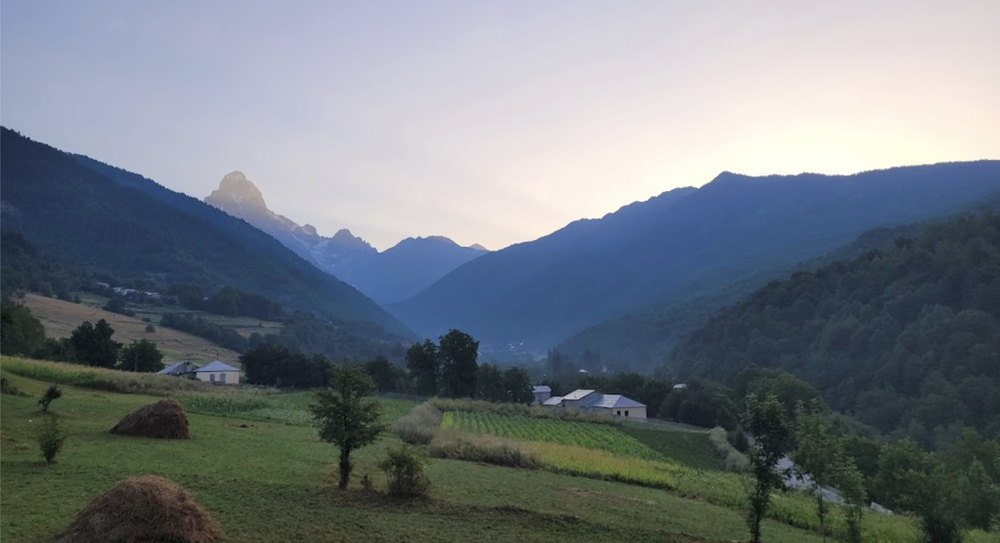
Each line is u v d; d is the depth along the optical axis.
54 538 15.98
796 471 23.52
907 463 52.88
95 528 15.28
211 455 30.03
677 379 188.88
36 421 33.88
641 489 37.84
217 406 58.91
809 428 23.73
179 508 16.45
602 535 21.77
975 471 42.22
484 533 20.36
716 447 74.19
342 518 20.42
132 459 26.59
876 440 91.62
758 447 23.67
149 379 71.94
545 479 36.09
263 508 20.77
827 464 23.12
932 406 106.12
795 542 26.72
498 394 124.38
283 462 30.23
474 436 49.53
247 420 51.75
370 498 23.73
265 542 17.28
